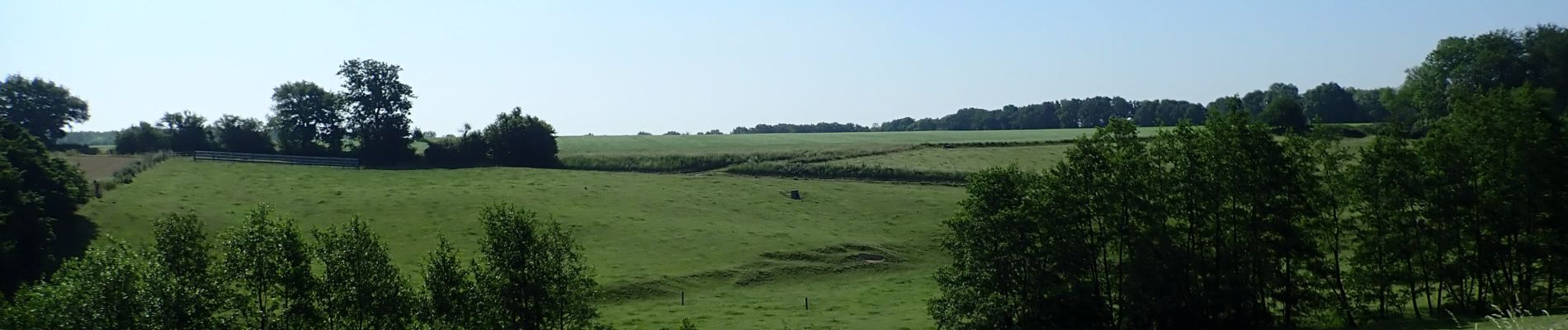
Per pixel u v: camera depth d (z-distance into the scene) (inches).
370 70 4990.2
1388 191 1831.9
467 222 2999.5
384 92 4985.2
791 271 2610.7
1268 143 1781.5
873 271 2677.2
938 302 1749.5
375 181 3850.9
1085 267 1772.9
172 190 3334.2
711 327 1931.6
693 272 2518.5
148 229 2588.6
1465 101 1980.8
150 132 4982.8
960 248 1768.0
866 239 3002.0
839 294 2358.5
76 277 1179.3
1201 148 1819.6
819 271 2642.7
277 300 1283.2
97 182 3157.0
